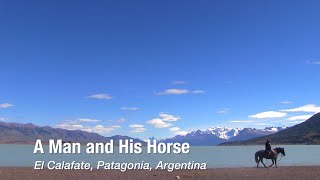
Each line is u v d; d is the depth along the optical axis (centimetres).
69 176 3934
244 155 11656
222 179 3722
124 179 3753
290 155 10925
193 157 9400
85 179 3709
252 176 3953
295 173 4278
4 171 4459
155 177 3912
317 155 10912
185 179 3756
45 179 3656
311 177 3816
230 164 6303
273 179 3675
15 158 8194
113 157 8738
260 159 5200
